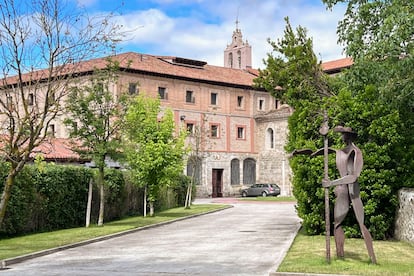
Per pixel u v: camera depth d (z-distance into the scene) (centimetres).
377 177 1639
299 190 1795
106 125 2273
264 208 3772
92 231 2061
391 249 1426
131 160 2792
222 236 1914
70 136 2244
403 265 1154
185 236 1941
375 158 1641
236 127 6072
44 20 1847
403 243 1560
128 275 1134
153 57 5747
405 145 1673
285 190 5919
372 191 1631
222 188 5925
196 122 5684
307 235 1800
